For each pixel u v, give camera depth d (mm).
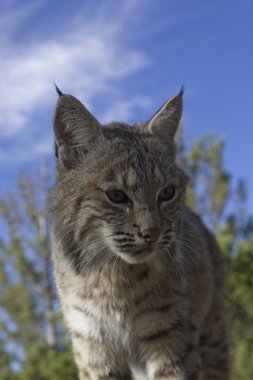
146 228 882
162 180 922
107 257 929
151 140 961
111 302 944
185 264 979
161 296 932
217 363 1116
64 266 962
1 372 2861
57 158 951
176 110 992
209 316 1103
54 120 934
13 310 3375
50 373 2219
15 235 3547
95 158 933
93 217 917
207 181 3137
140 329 945
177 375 933
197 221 1151
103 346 965
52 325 3125
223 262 1197
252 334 2277
